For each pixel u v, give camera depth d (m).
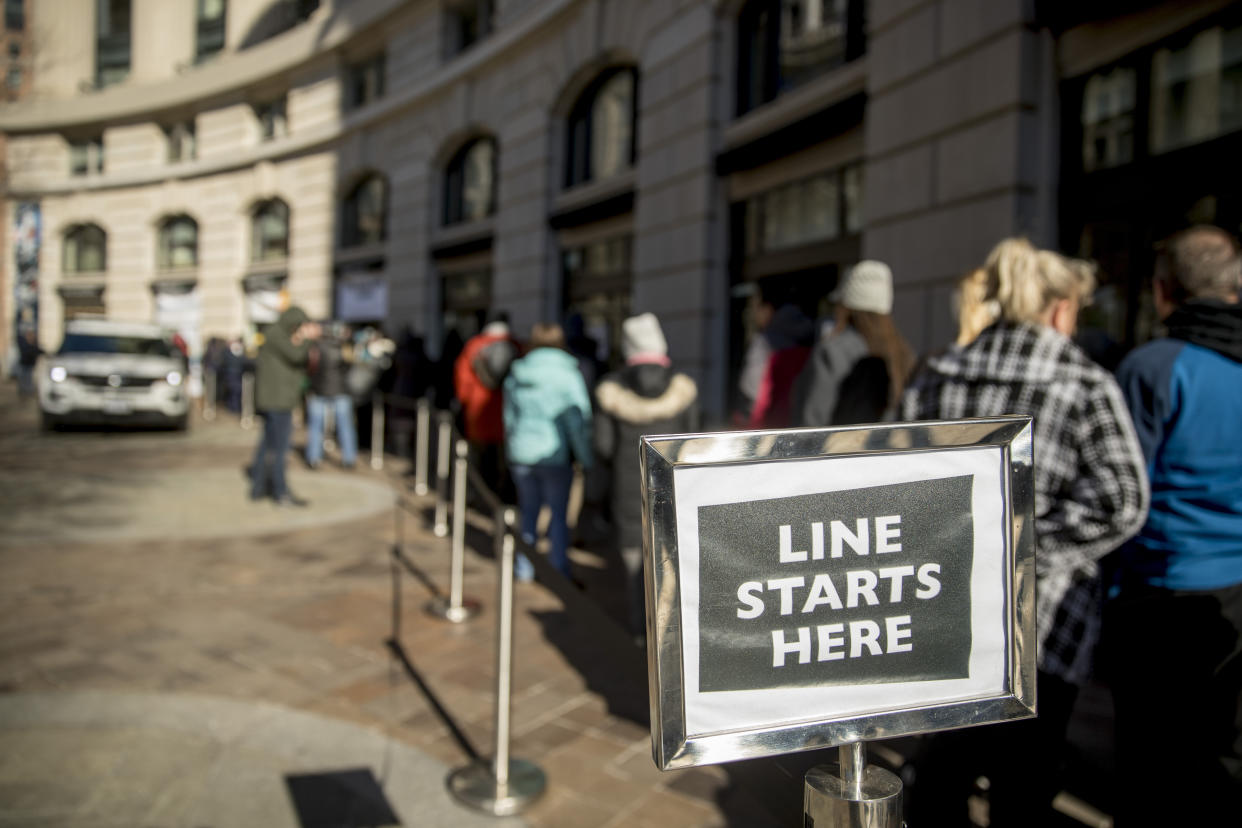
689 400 3.71
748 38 8.75
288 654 3.78
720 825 2.50
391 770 2.77
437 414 6.21
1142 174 4.59
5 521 6.27
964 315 2.13
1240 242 4.03
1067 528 1.66
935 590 0.97
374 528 6.37
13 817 2.40
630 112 11.12
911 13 5.92
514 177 13.05
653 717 0.86
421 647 3.91
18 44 17.55
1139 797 1.79
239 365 15.55
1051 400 1.72
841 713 0.92
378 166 17.08
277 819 2.45
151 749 2.85
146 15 23.91
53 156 24.50
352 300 17.62
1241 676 1.72
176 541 5.83
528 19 12.16
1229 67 4.19
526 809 2.56
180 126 22.52
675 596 0.87
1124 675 1.83
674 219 9.27
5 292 25.28
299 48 18.62
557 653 3.88
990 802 1.83
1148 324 4.56
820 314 7.62
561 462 4.75
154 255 23.20
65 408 11.32
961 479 0.98
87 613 4.27
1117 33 4.70
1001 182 5.14
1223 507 1.72
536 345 4.77
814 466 0.92
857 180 7.07
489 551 5.76
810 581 0.92
